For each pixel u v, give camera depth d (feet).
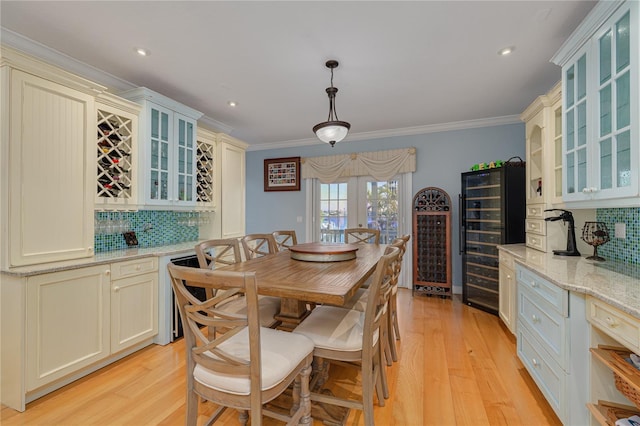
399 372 7.09
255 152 18.58
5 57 5.74
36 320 5.87
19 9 6.00
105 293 7.14
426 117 13.00
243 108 11.85
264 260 7.27
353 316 5.92
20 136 5.99
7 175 5.82
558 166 7.89
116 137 8.41
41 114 6.33
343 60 8.09
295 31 6.77
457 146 13.98
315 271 5.97
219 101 11.10
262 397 3.78
